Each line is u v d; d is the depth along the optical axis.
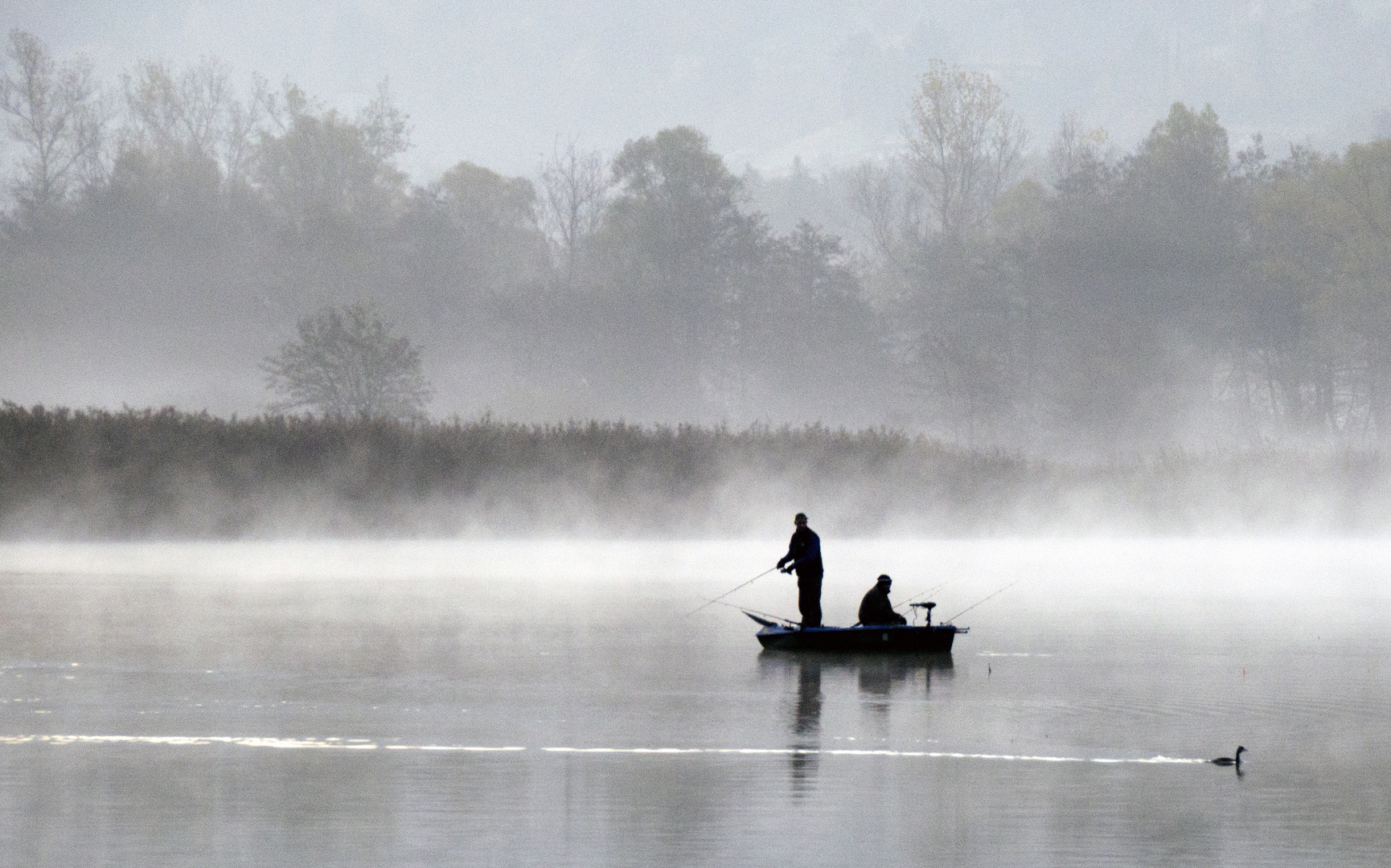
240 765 52.44
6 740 56.66
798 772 51.78
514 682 71.38
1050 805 47.19
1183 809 46.66
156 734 58.00
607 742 56.72
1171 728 59.69
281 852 41.69
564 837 43.19
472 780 50.38
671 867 40.47
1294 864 40.81
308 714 62.19
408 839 43.00
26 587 121.94
